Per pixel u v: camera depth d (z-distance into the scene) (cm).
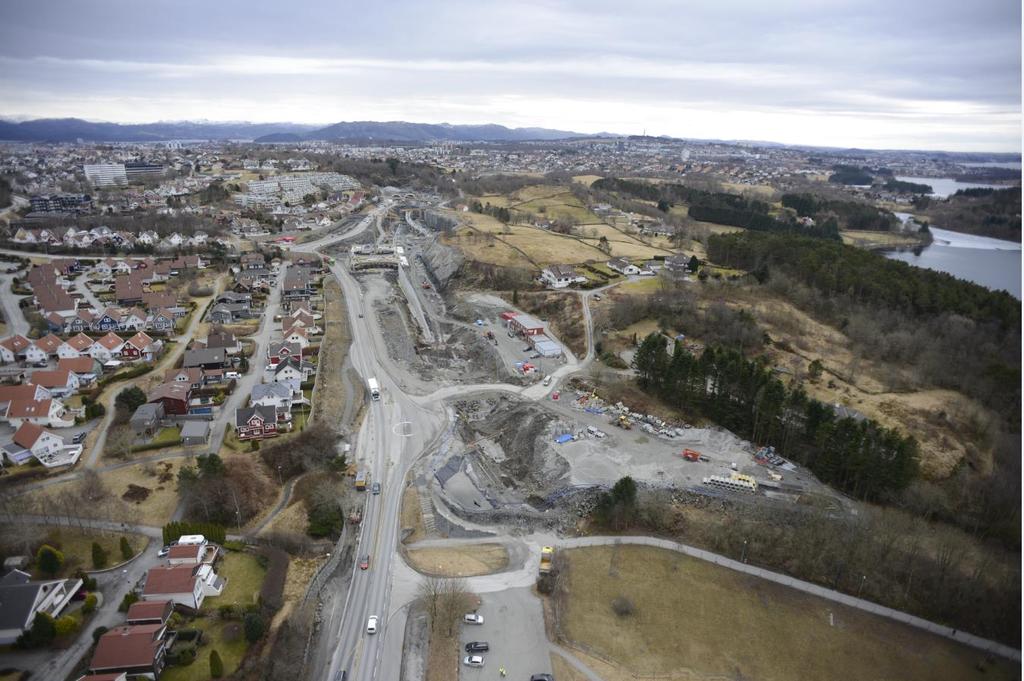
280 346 13788
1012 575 7712
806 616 7444
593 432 11150
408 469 10569
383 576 8000
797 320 15338
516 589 7856
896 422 11069
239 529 8575
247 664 6262
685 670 6719
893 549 7975
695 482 9675
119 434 10112
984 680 6694
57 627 6359
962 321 14575
